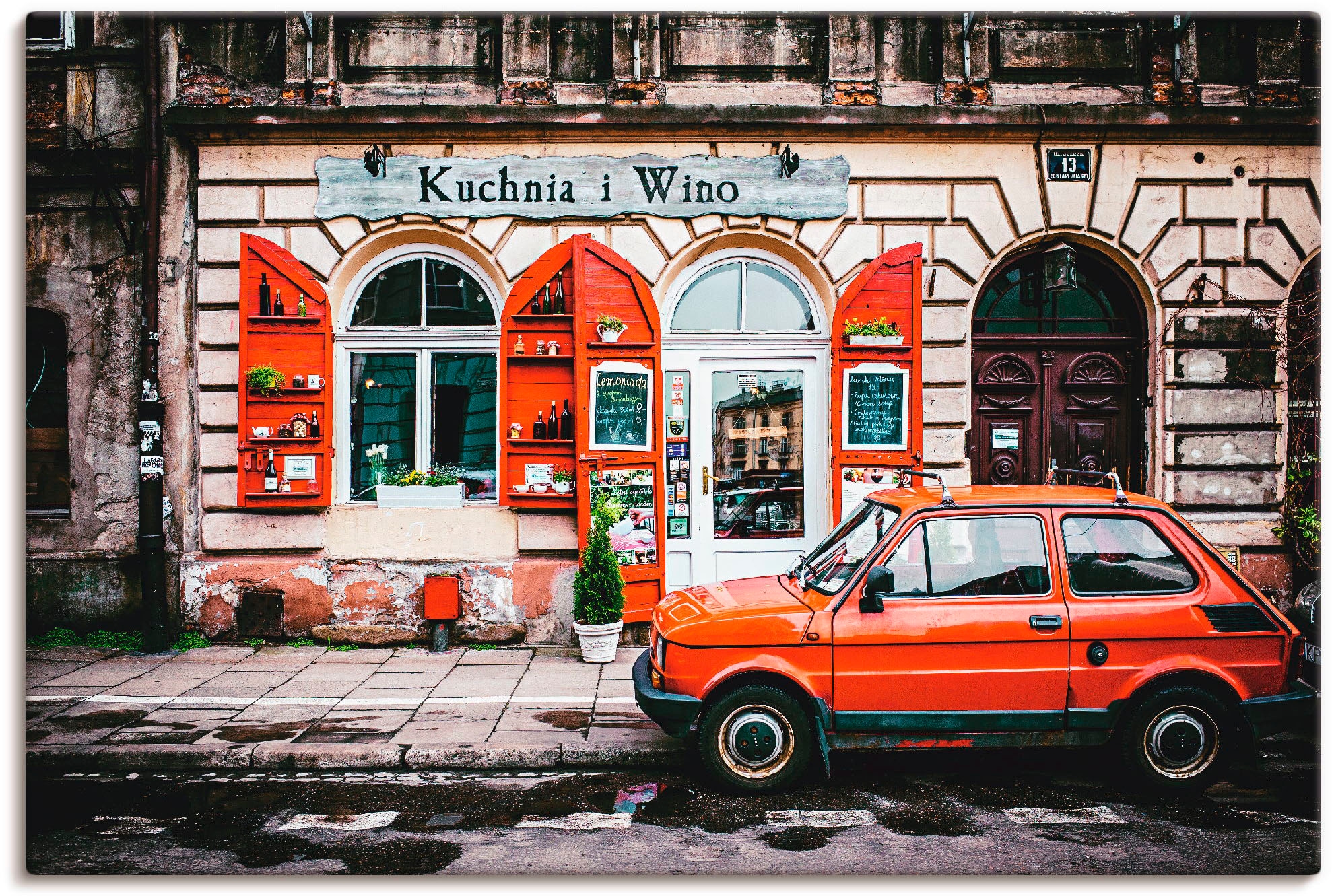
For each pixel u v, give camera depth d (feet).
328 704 20.85
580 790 16.52
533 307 26.76
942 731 15.97
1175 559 16.37
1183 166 27.50
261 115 26.27
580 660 25.03
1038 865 13.29
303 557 26.66
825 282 27.63
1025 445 28.37
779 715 16.15
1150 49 27.58
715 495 28.22
